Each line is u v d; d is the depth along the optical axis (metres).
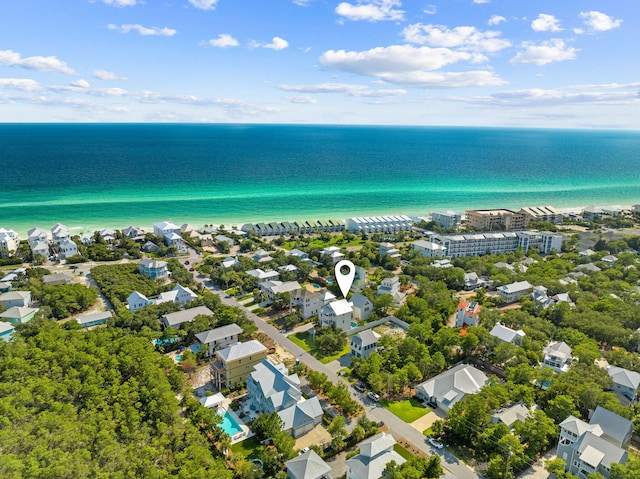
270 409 95.19
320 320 142.88
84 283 174.62
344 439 90.12
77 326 129.75
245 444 89.69
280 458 82.12
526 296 161.50
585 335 129.12
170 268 192.12
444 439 91.94
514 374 107.94
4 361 101.56
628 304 146.88
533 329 132.25
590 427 85.56
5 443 75.38
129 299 150.88
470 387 104.00
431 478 76.81
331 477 81.06
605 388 105.38
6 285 160.12
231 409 101.00
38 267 183.75
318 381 106.56
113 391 94.81
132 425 85.44
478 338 125.38
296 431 92.12
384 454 80.50
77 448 77.75
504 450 83.56
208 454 78.81
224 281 178.38
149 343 118.69
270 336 136.75
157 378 100.06
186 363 115.12
